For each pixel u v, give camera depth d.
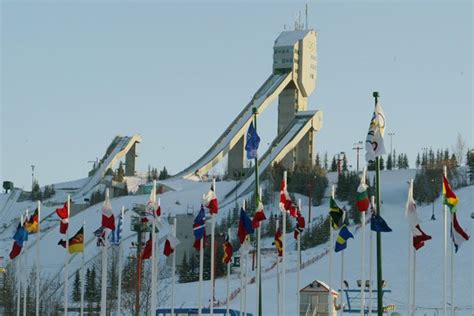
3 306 123.25
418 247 70.31
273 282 141.62
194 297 136.62
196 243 74.38
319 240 185.25
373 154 62.97
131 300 121.44
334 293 94.69
